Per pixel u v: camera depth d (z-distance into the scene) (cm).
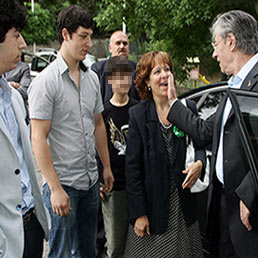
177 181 197
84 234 232
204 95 313
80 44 190
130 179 202
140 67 204
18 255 148
